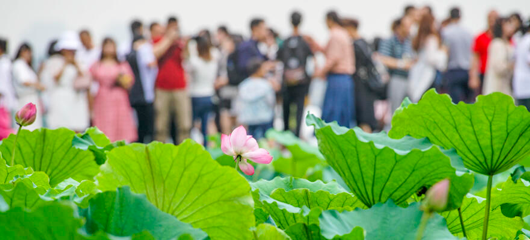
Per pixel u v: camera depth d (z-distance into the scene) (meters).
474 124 1.53
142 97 12.44
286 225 1.57
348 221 1.36
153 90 12.50
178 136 12.68
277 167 4.29
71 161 2.06
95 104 12.26
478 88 12.55
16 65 11.65
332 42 12.03
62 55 12.21
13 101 11.63
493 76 12.34
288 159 4.26
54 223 1.01
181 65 12.53
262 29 12.53
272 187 1.91
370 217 1.38
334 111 12.09
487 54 12.44
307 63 12.34
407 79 12.24
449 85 12.55
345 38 12.06
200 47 12.76
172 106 12.52
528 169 1.74
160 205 1.33
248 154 1.75
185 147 1.27
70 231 1.02
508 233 1.80
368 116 12.21
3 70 11.39
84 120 12.31
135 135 12.46
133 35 12.55
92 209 1.20
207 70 12.83
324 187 1.92
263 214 1.58
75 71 12.26
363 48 12.16
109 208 1.21
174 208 1.33
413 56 12.23
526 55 11.59
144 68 12.45
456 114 1.54
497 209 1.76
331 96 12.09
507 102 1.48
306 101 12.45
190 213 1.32
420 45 12.12
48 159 2.06
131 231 1.20
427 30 12.07
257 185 1.90
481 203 1.71
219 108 12.88
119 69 12.26
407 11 12.53
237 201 1.30
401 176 1.45
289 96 12.38
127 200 1.22
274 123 12.30
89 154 2.05
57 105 12.15
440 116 1.56
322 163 4.15
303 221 1.46
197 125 13.41
